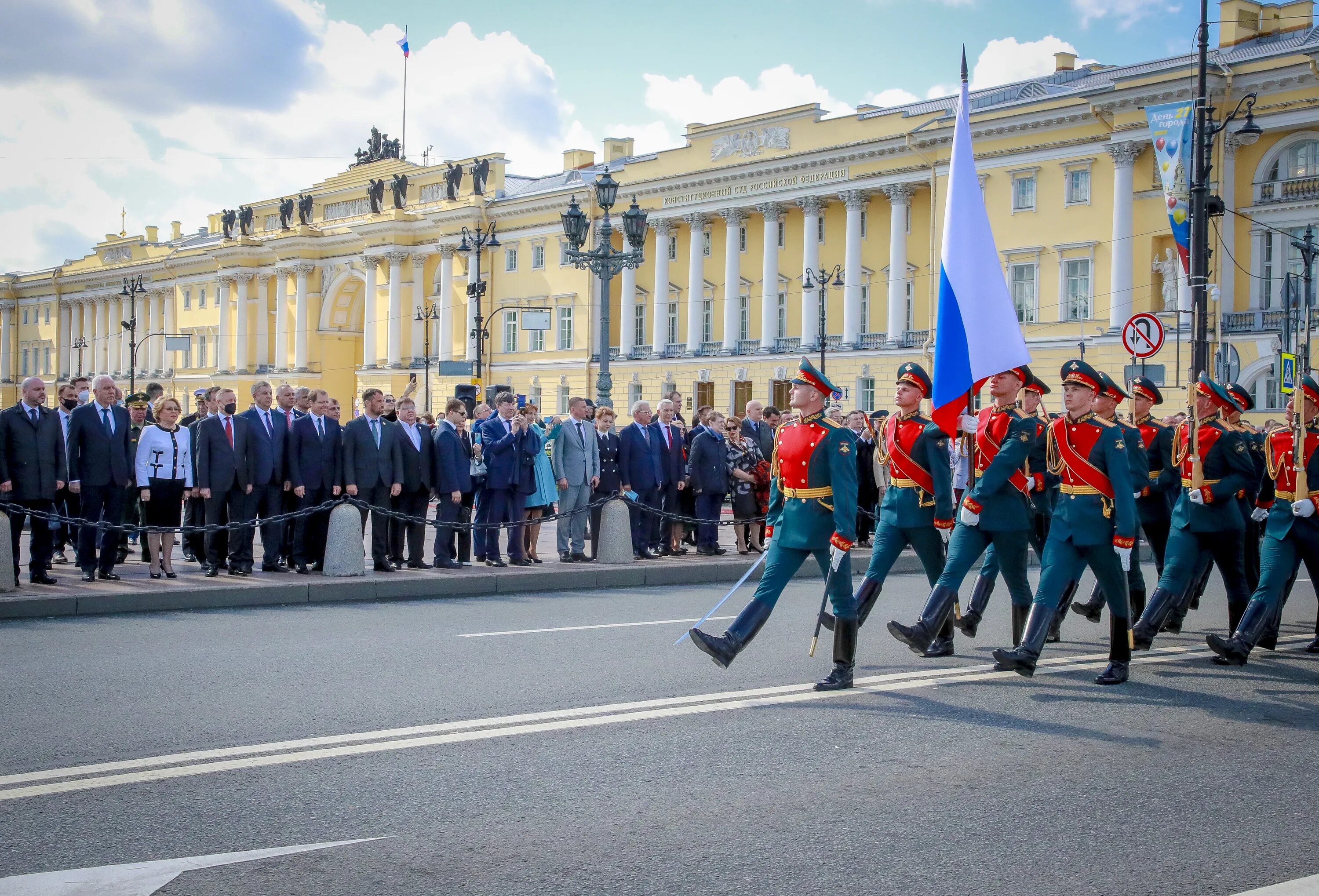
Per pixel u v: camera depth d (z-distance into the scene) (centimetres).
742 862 528
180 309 9075
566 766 671
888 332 5012
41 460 1360
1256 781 662
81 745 708
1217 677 962
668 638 1100
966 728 773
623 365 6047
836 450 866
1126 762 696
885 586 1586
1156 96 4034
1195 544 1074
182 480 1463
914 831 571
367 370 7350
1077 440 927
